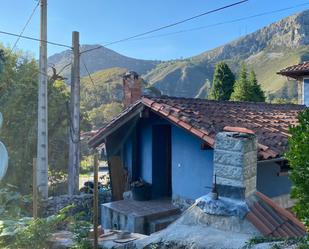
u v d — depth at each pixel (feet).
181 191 27.43
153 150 31.14
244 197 15.99
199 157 25.72
